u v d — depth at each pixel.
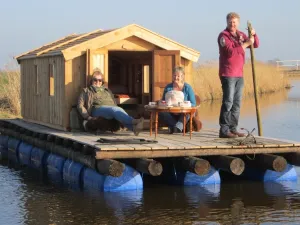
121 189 11.85
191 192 11.82
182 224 9.66
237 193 11.73
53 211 10.52
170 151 11.81
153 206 10.75
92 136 13.66
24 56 18.53
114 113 13.87
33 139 15.80
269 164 12.24
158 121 14.52
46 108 16.55
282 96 44.25
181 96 13.72
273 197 11.45
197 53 15.98
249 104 35.56
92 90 14.59
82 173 12.71
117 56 17.59
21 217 10.16
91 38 15.26
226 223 9.71
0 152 18.92
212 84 38.00
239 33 13.56
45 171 14.91
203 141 12.74
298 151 12.61
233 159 11.90
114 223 9.73
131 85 17.55
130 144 12.09
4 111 24.67
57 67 15.51
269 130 21.94
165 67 15.52
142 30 15.34
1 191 12.25
